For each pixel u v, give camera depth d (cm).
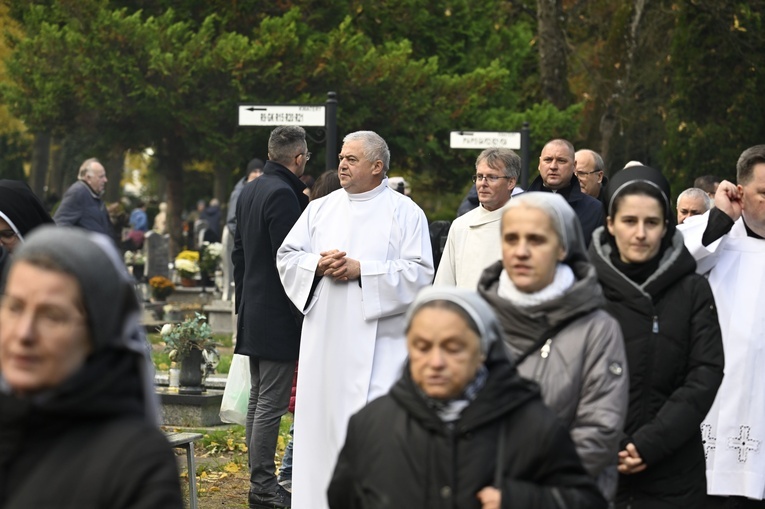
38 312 338
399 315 907
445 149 3581
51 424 340
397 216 917
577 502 418
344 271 888
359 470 431
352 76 3200
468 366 420
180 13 3456
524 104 3791
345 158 912
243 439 1278
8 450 338
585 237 1009
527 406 428
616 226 581
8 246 712
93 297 341
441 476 416
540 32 3334
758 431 710
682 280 582
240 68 3120
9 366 341
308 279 901
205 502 1017
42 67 3241
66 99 3269
